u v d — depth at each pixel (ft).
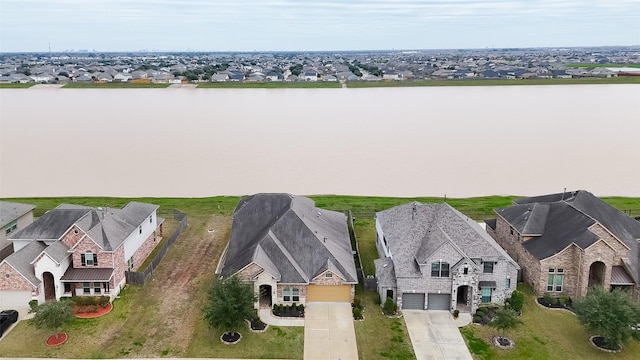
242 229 170.50
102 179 286.46
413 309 144.46
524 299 150.00
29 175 293.23
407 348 125.39
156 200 247.09
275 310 140.46
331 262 147.23
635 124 440.45
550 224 162.20
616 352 123.95
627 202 233.96
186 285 158.20
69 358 120.06
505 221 177.17
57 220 158.81
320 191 265.54
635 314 121.49
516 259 167.94
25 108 552.41
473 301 141.18
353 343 127.44
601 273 146.61
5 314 133.39
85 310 140.05
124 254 157.07
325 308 143.74
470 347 126.00
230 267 148.25
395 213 179.73
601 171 297.53
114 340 127.75
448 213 161.58
